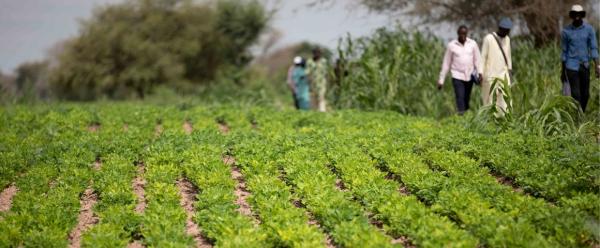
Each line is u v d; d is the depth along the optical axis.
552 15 17.47
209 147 11.02
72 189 8.98
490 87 12.65
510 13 18.41
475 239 6.61
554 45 15.78
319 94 18.89
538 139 10.52
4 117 16.44
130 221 7.54
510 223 6.74
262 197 8.06
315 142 11.30
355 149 10.69
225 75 45.94
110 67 47.25
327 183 8.71
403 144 10.93
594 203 7.43
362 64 17.44
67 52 48.94
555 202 8.04
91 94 51.69
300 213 7.46
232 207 7.87
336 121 14.36
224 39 51.12
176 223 7.54
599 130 10.73
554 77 13.39
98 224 7.52
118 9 49.50
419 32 17.36
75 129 14.59
